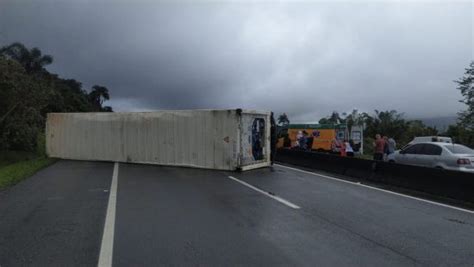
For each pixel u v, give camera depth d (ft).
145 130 68.18
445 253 20.36
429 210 31.40
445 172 38.50
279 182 46.91
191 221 26.66
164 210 30.17
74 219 27.22
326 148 114.21
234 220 27.02
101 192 38.68
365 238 22.88
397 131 196.65
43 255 19.70
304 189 41.60
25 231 24.16
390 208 31.96
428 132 185.98
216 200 34.58
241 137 58.08
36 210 30.25
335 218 27.96
